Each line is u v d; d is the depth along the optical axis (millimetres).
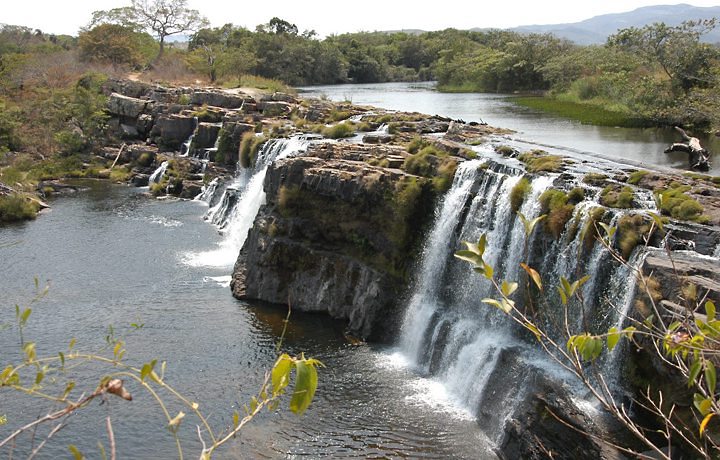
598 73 102312
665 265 22594
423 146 43562
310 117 68312
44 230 54719
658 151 51750
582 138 58969
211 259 48281
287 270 40750
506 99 107938
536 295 30219
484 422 28016
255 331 36625
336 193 39250
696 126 65438
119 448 26234
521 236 31453
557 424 23750
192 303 40219
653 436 22062
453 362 31984
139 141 82875
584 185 32188
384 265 37750
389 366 33375
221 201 58438
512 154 42312
